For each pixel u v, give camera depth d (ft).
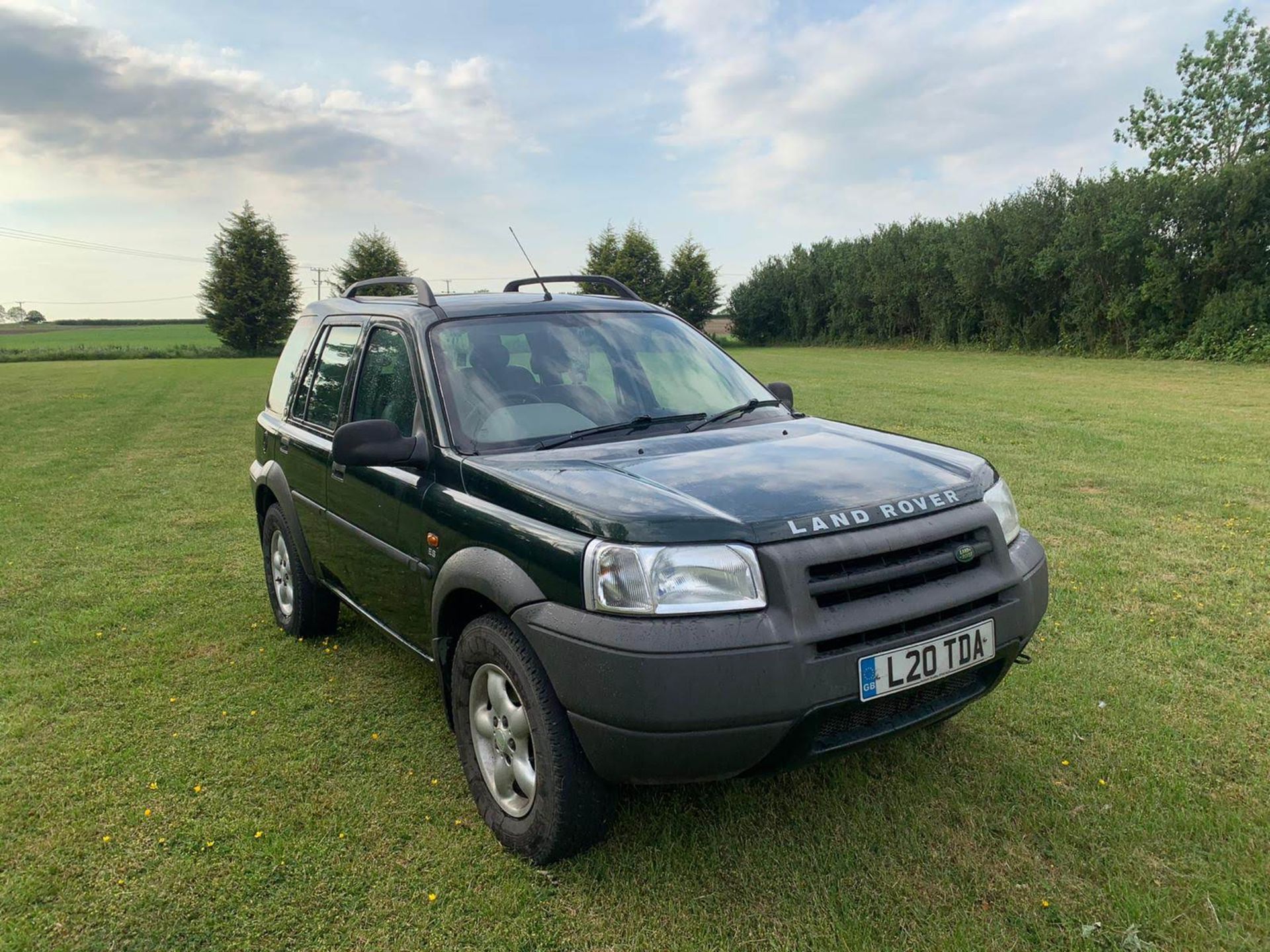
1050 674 13.34
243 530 25.39
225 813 10.34
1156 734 11.41
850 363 102.12
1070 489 26.61
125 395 76.38
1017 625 9.14
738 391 12.89
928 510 8.91
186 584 19.94
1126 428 39.68
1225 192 87.97
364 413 12.92
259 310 206.39
